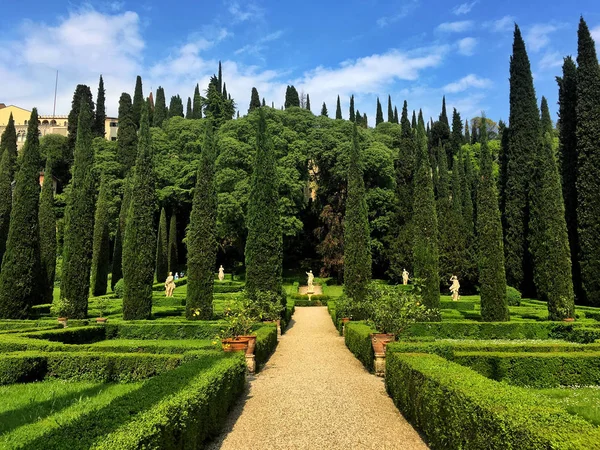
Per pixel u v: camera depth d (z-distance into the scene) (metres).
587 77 23.88
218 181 35.03
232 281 35.25
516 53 29.58
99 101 54.34
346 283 17.97
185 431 4.56
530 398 4.10
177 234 46.09
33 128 18.39
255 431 5.92
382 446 5.31
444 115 60.62
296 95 61.69
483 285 16.95
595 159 23.19
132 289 16.91
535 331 14.94
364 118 66.50
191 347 9.88
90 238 17.89
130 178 32.56
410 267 33.72
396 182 37.81
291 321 22.39
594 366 8.66
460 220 33.44
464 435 4.24
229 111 47.59
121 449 3.26
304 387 8.42
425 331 14.99
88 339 13.31
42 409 6.58
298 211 38.19
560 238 17.44
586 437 3.02
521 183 28.92
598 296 22.59
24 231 17.66
